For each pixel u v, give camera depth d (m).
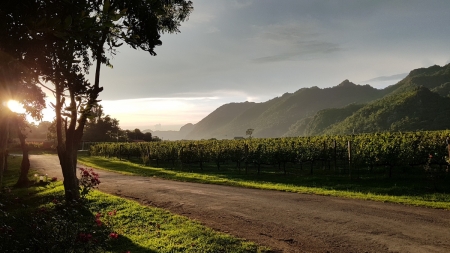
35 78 3.42
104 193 12.59
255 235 6.88
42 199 12.39
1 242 4.74
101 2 4.09
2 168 3.75
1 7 2.83
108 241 6.60
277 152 19.70
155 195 12.41
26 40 3.04
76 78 3.38
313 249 5.93
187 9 10.65
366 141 20.06
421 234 6.51
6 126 3.71
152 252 6.06
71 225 4.54
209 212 9.16
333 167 22.92
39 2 3.07
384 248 5.80
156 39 8.46
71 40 2.81
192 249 6.10
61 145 10.67
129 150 38.97
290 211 8.91
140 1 6.77
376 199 10.33
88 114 3.20
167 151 29.23
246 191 12.92
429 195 10.91
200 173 22.00
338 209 9.01
